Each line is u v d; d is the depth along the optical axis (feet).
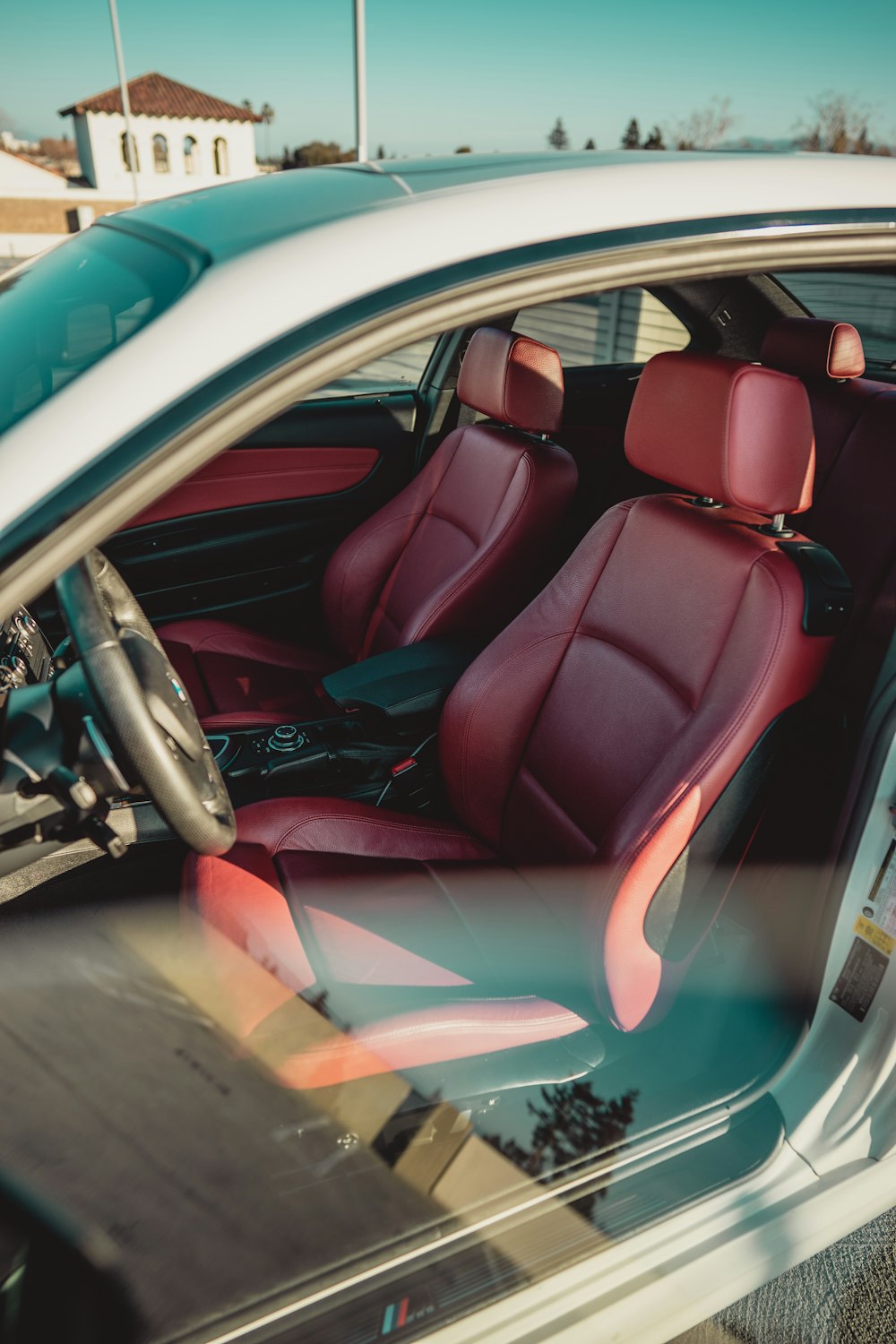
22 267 4.63
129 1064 4.25
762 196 3.42
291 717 6.93
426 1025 3.80
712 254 3.27
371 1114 3.96
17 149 141.49
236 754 6.17
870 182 3.67
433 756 6.21
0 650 4.22
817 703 5.91
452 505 7.47
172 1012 4.36
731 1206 3.95
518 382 6.66
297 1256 3.55
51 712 3.00
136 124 114.42
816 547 4.31
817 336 6.72
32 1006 4.81
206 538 8.63
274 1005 3.82
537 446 6.88
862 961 4.16
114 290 3.35
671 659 4.53
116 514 2.51
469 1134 4.03
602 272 3.12
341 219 3.02
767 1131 4.26
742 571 4.25
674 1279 3.66
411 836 5.42
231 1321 3.30
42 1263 3.33
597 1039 4.30
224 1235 3.61
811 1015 4.44
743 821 4.15
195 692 7.09
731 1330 4.54
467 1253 3.59
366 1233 3.65
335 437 8.99
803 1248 4.01
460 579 6.86
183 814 3.03
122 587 3.63
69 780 2.82
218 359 2.66
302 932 4.40
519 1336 3.36
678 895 4.12
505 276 2.98
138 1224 3.59
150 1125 3.92
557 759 5.10
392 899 4.83
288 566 9.14
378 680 6.23
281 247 2.89
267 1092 4.09
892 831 3.93
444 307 2.90
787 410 4.06
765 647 4.03
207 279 2.83
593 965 4.16
